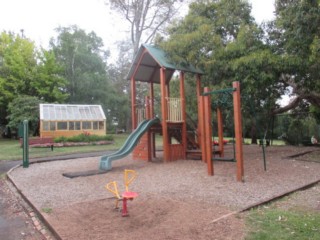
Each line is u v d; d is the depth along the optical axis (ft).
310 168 30.89
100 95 119.34
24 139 38.99
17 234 15.44
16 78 107.76
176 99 39.73
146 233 13.96
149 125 39.19
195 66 41.88
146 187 24.14
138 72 43.68
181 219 15.70
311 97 47.39
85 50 124.36
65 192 23.30
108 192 22.85
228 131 74.02
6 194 24.68
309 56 33.88
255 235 13.28
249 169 30.55
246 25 42.63
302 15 32.73
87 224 15.40
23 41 118.21
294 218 15.56
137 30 89.66
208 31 40.19
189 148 42.42
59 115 83.56
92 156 50.08
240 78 39.91
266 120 60.18
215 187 23.29
